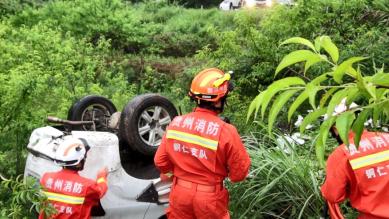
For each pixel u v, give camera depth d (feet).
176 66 42.88
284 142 18.58
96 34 45.09
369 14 26.53
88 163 14.79
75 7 44.91
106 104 18.04
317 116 5.14
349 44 24.75
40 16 42.98
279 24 25.54
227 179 17.25
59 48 25.52
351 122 4.80
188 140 13.56
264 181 16.93
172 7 73.51
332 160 12.01
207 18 65.36
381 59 22.97
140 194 15.93
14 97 19.85
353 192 12.06
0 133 20.17
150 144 16.63
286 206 17.10
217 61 26.68
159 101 16.74
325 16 25.89
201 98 13.46
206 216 13.61
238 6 87.61
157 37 51.26
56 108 21.65
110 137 15.28
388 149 11.66
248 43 25.46
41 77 20.89
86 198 14.16
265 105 4.98
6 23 32.14
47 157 15.03
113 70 39.29
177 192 13.79
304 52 4.86
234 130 13.55
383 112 5.28
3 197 17.60
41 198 13.47
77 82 24.72
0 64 23.00
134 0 80.59
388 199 11.59
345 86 4.93
